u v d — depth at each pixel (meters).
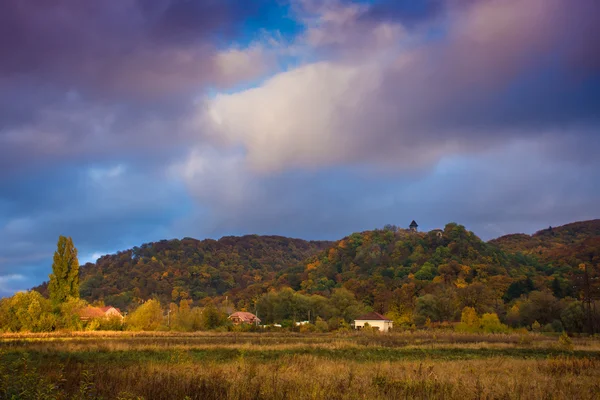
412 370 26.41
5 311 80.31
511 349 55.56
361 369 27.67
